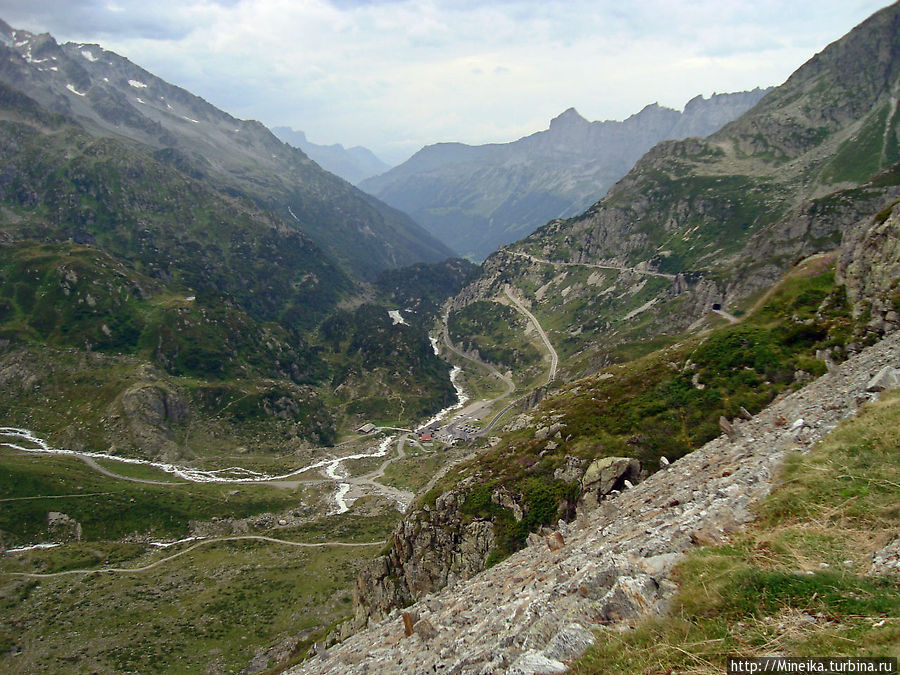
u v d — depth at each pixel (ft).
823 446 67.82
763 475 69.41
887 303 159.63
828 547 45.75
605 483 196.03
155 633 349.61
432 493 260.62
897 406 67.36
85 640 342.44
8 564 437.17
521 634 53.67
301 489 629.92
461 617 79.00
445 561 228.63
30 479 541.75
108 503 532.32
